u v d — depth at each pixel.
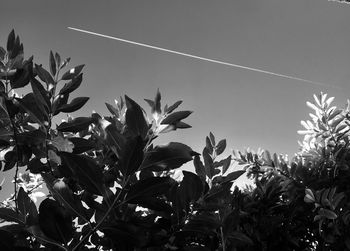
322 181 1.62
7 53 1.02
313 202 1.46
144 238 0.74
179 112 0.86
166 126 0.85
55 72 1.03
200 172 1.06
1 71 1.02
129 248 0.78
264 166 1.73
